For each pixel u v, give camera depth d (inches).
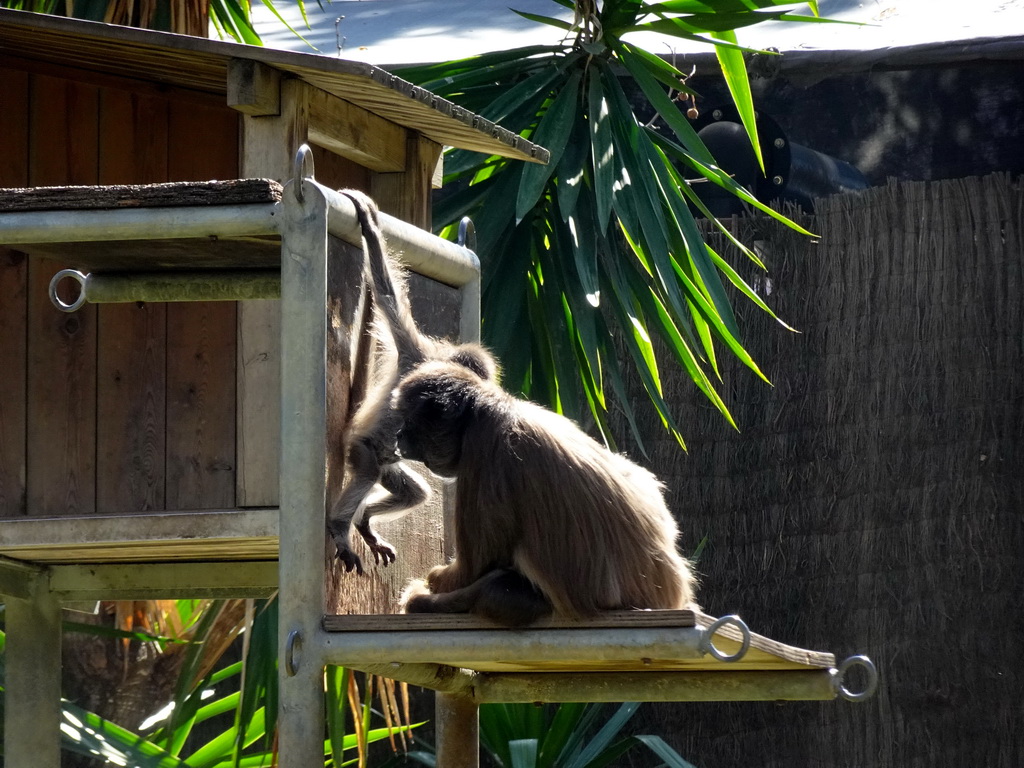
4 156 378.0
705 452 642.2
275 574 414.6
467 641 269.0
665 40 668.1
